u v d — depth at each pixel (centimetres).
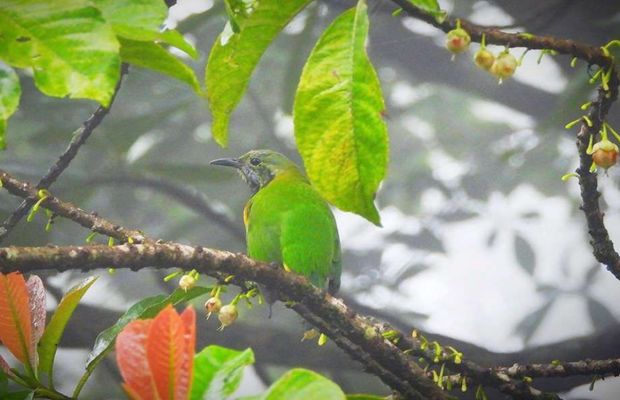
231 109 552
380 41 1584
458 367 674
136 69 1551
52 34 407
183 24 1266
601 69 573
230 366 448
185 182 1471
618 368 673
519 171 1784
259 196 1009
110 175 1475
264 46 538
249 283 664
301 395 403
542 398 675
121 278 1712
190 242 1694
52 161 1530
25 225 1407
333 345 1302
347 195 482
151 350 433
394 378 638
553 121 1364
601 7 1420
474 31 522
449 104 1845
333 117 474
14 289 504
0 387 486
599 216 660
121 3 431
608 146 581
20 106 1495
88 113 1520
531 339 1772
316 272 975
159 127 1703
